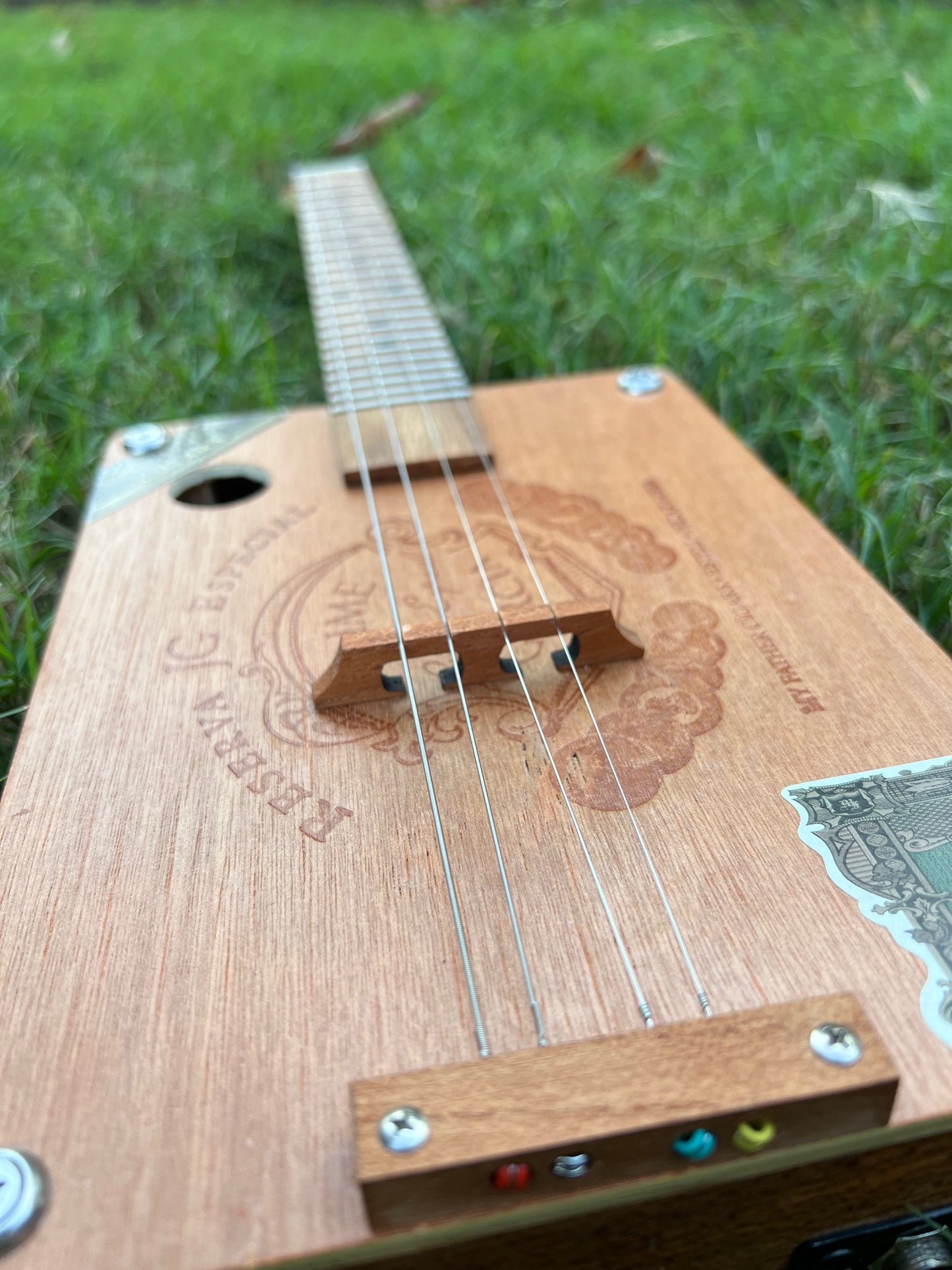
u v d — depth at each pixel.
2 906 0.16
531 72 0.65
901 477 0.30
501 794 0.17
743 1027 0.13
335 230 0.44
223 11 0.96
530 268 0.44
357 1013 0.14
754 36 0.68
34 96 0.66
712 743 0.18
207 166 0.56
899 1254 0.15
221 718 0.19
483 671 0.20
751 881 0.16
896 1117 0.13
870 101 0.55
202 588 0.23
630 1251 0.14
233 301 0.44
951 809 0.17
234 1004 0.14
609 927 0.15
